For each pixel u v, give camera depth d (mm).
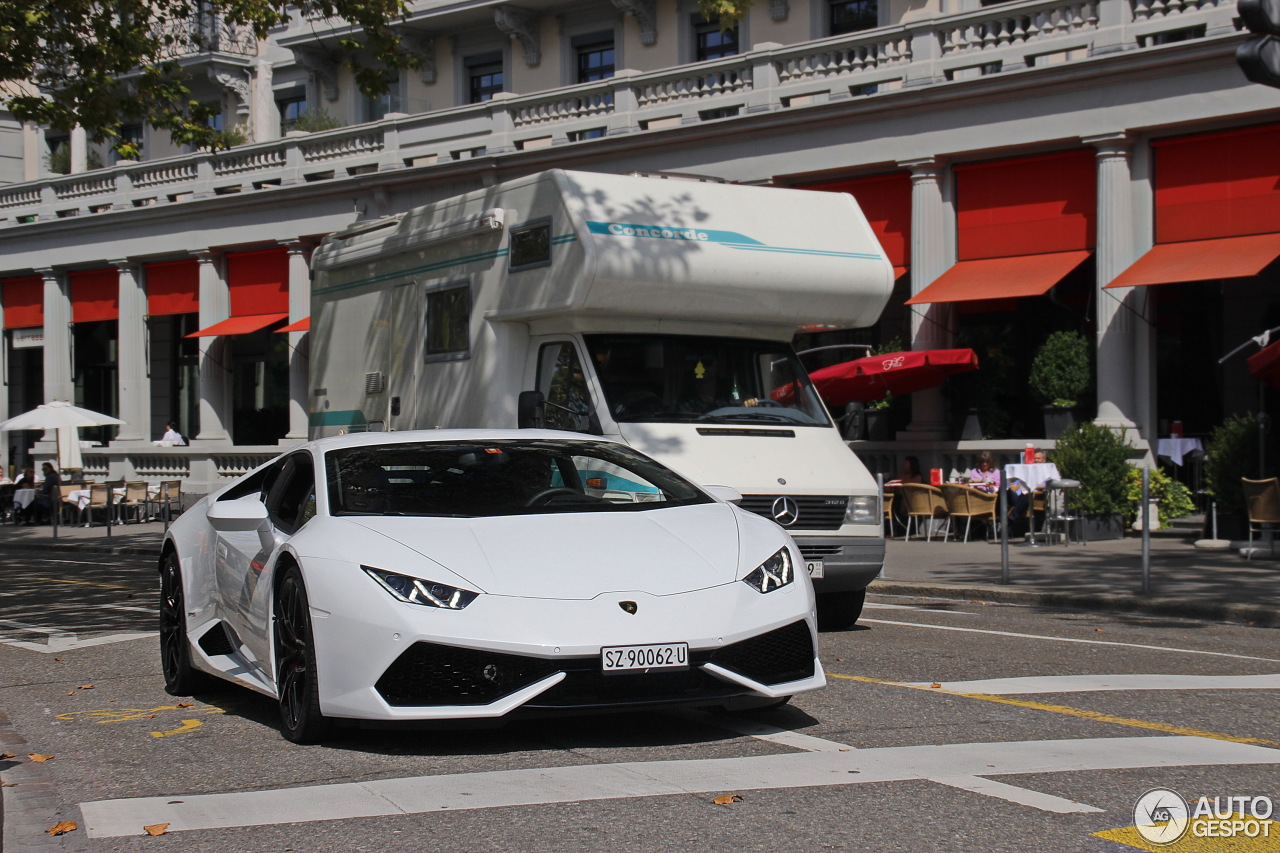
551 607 5410
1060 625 10562
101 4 15945
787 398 10805
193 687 7648
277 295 29875
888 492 20125
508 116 25781
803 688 5766
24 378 37719
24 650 9797
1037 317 21984
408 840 4434
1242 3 9219
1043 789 4961
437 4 29609
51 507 29625
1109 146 19016
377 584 5516
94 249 32625
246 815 4816
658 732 6051
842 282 10883
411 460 6730
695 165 22984
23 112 15750
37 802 5133
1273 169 18047
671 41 27594
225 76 33375
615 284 9914
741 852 4230
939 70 20578
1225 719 6312
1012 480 17797
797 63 22250
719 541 6043
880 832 4426
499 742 5902
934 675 7684
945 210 20797
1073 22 19422
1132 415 19125
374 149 28016
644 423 9922
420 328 11883
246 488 7672
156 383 36250
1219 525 16938
